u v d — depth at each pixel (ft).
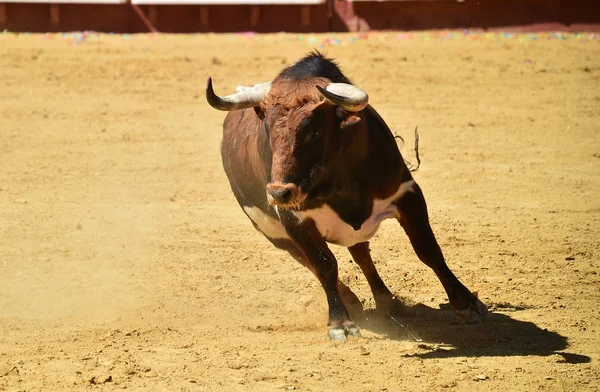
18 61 181.88
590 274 70.85
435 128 129.90
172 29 221.87
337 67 58.34
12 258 76.33
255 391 47.32
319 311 64.08
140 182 104.17
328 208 57.36
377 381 48.80
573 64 169.68
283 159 53.36
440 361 52.31
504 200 95.09
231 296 67.46
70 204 94.43
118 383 48.70
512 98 147.33
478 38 198.18
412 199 59.31
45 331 59.52
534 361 52.08
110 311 64.03
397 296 67.15
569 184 101.09
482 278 70.23
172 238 82.23
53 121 137.39
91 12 222.28
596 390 47.50
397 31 214.07
